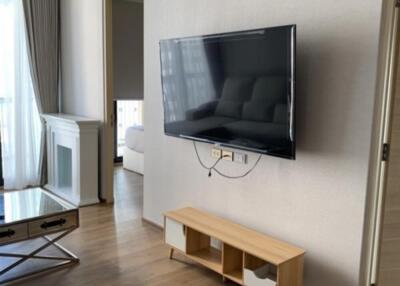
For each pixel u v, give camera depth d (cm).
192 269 303
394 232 241
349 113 225
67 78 501
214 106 282
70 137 448
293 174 257
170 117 327
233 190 299
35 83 489
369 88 215
